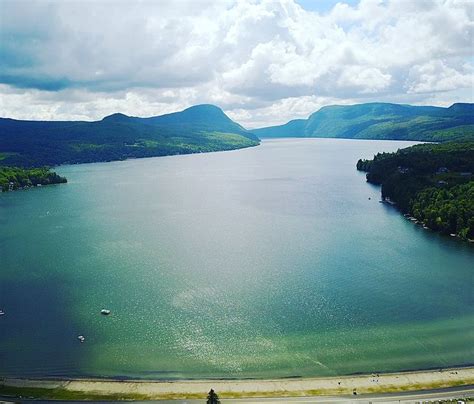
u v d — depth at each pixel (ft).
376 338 490.90
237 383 417.90
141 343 485.15
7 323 525.75
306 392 402.72
